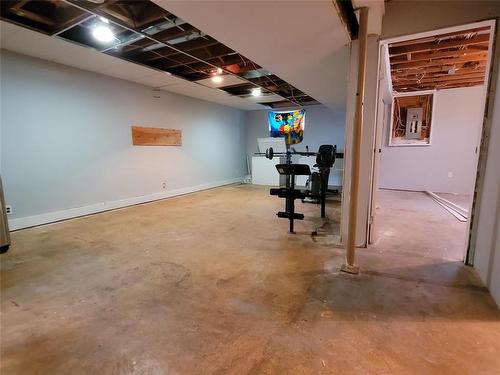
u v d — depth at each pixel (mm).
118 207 4863
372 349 1455
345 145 2885
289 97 6434
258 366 1350
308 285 2143
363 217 2879
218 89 5559
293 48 2799
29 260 2645
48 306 1887
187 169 6355
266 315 1764
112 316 1770
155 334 1593
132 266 2512
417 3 2412
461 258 2637
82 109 4223
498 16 2170
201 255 2760
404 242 3086
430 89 6145
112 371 1330
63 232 3498
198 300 1948
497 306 1835
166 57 3889
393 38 2531
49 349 1481
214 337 1562
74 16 2637
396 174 6816
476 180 2377
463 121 6000
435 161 6367
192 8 1991
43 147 3805
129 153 5012
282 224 3840
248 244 3061
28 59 3570
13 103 3477
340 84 4305
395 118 6750
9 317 1765
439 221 3959
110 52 3504
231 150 7922
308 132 7719
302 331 1605
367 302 1900
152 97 5363
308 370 1321
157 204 5203
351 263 2381
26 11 2609
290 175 3582
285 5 1950
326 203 5266
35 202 3766
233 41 2621
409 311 1792
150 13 2652
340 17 2135
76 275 2340
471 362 1358
